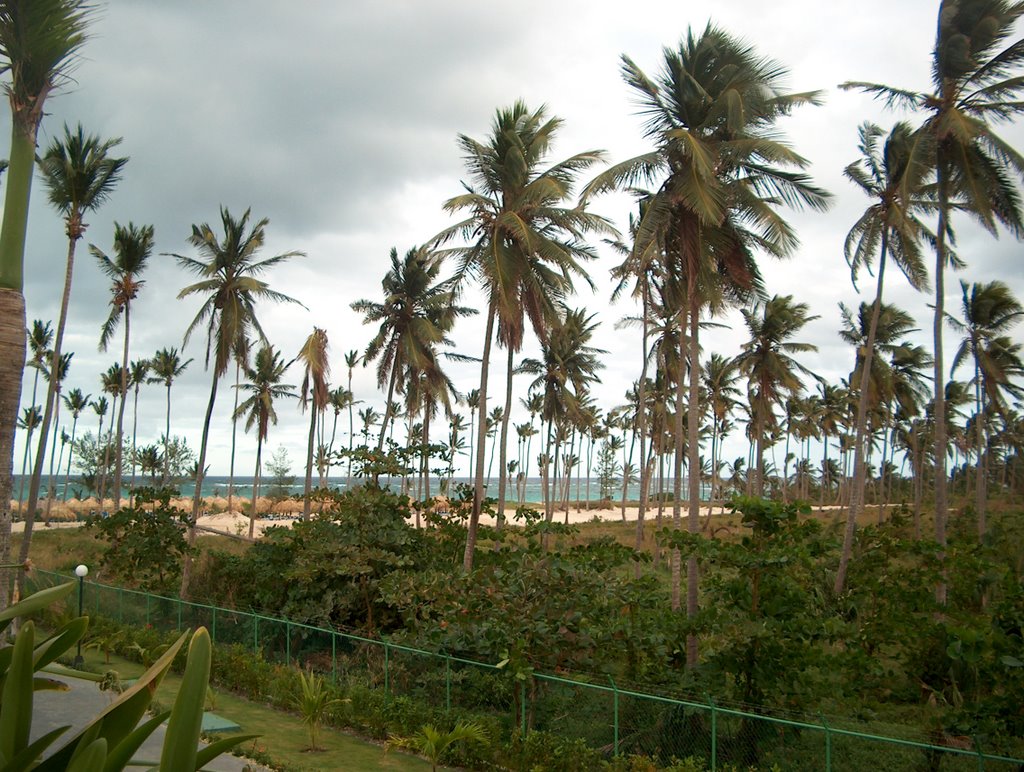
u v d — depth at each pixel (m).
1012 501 42.47
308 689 13.12
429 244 21.02
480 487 21.19
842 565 18.00
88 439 82.94
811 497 98.25
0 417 7.37
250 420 46.94
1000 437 43.06
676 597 21.45
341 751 12.41
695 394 16.14
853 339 34.03
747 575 13.11
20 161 7.46
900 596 15.42
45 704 13.13
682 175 16.06
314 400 33.41
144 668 17.31
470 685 14.23
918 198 23.59
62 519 63.44
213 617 18.31
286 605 19.33
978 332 32.25
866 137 24.39
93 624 19.86
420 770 11.66
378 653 15.76
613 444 108.06
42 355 49.69
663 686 12.98
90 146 24.67
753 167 16.48
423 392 36.12
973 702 12.41
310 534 20.27
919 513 34.06
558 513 76.25
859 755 11.77
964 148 20.05
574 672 13.41
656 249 18.12
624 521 59.19
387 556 19.06
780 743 11.97
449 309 32.94
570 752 11.12
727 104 15.29
